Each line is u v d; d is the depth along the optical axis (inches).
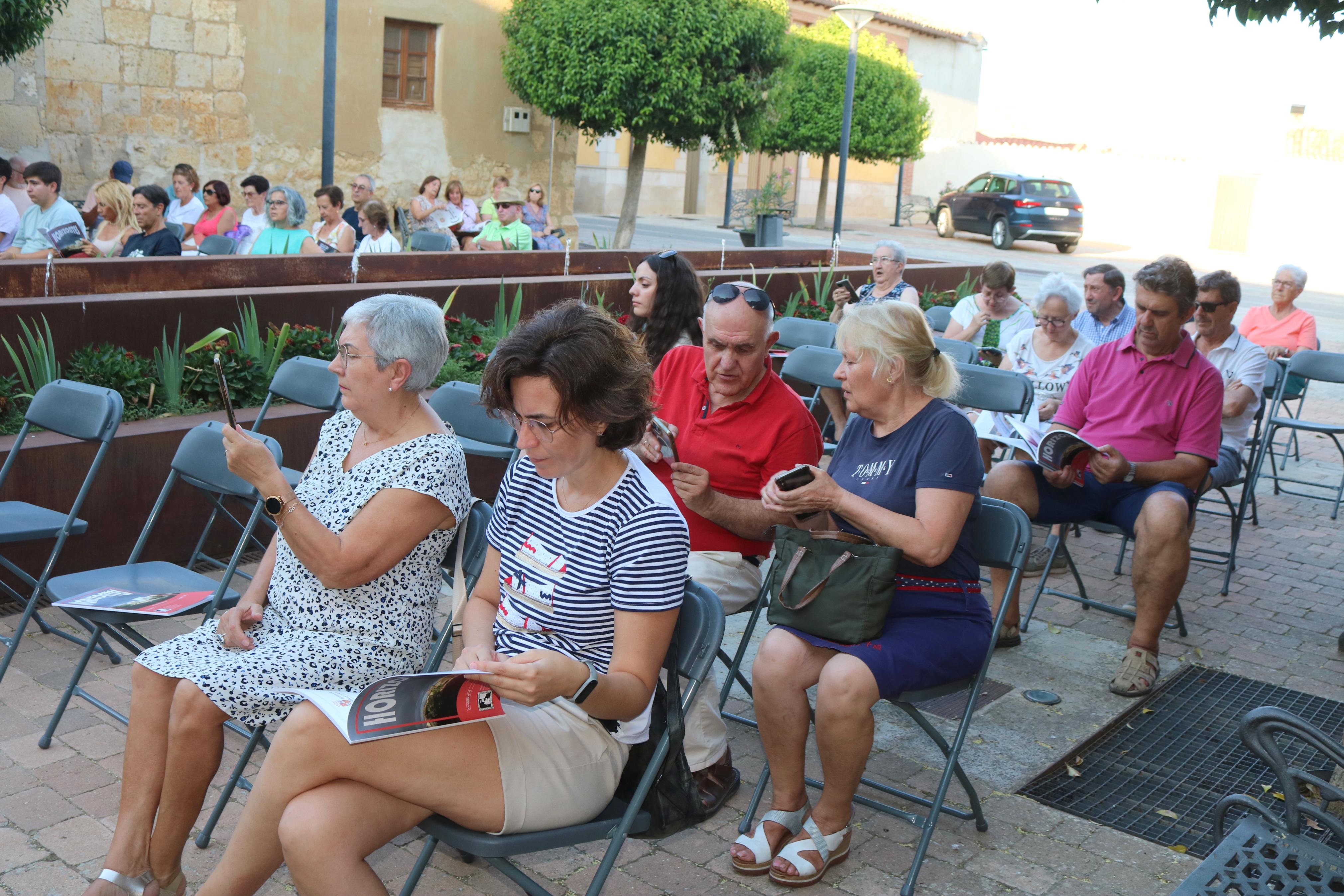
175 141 554.9
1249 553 247.1
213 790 133.6
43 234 332.5
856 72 1045.2
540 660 86.1
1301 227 1215.6
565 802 93.4
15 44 415.8
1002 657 183.6
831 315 337.7
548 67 644.7
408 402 112.4
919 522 120.9
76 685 141.5
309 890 86.7
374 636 109.0
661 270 166.7
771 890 119.1
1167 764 152.5
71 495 188.9
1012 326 270.4
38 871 116.2
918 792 140.6
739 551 137.6
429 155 649.0
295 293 255.9
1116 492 181.0
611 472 97.5
